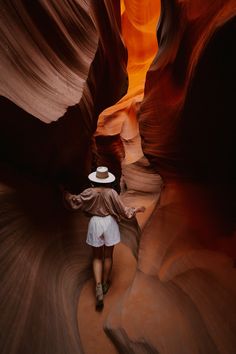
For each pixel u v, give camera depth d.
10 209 2.67
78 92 3.56
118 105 9.61
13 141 2.83
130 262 4.29
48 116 2.78
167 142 4.50
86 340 3.09
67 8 3.83
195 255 3.41
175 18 4.57
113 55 5.57
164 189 4.65
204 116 3.41
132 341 2.85
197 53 3.47
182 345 2.64
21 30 3.00
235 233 3.37
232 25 2.57
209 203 3.76
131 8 11.80
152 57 12.36
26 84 2.82
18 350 2.08
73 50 3.89
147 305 3.15
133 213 3.74
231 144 3.24
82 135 4.07
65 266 3.47
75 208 3.60
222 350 2.46
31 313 2.40
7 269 2.35
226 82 2.93
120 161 8.73
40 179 3.52
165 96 4.80
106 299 3.67
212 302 2.85
